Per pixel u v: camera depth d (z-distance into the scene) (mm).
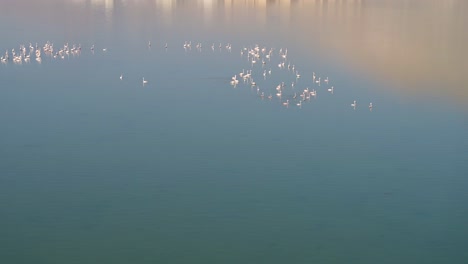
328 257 43875
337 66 95500
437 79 89188
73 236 45781
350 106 76438
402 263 43281
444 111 74375
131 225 47344
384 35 122625
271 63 96562
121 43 110375
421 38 120188
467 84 86312
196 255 43844
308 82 86625
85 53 102312
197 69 92312
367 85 85562
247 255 43969
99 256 43438
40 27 126312
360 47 109750
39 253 43625
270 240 45781
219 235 46312
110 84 84062
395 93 81875
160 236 46031
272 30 124750
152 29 124188
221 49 105688
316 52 104688
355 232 46844
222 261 43188
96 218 48188
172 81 85812
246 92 81375
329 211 49750
